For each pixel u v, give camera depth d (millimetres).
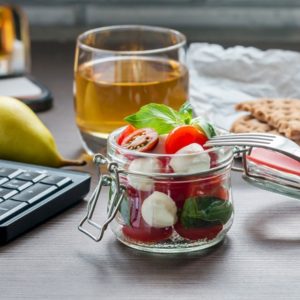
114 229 849
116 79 1062
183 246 824
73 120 1226
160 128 837
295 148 831
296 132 1052
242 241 857
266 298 750
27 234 876
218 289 765
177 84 1077
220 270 799
